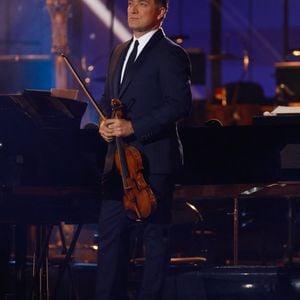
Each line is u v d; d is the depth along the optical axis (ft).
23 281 53.62
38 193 51.34
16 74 120.67
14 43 133.18
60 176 53.52
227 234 69.31
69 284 61.62
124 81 47.21
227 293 54.80
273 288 54.34
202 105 112.57
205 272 55.36
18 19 134.21
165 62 46.42
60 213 52.85
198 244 70.74
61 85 109.50
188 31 143.64
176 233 70.54
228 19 142.41
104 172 46.88
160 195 46.65
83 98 114.42
